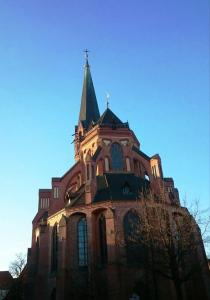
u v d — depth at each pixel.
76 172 62.97
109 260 44.50
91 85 87.94
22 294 60.56
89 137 66.88
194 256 47.03
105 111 70.94
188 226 40.38
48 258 52.31
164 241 37.16
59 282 45.56
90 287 44.62
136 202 49.22
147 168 63.22
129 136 65.31
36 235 60.47
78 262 47.56
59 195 59.03
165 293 44.03
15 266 69.50
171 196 55.47
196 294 46.69
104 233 48.53
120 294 42.19
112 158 63.25
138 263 45.31
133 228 47.16
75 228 49.88
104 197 51.94
